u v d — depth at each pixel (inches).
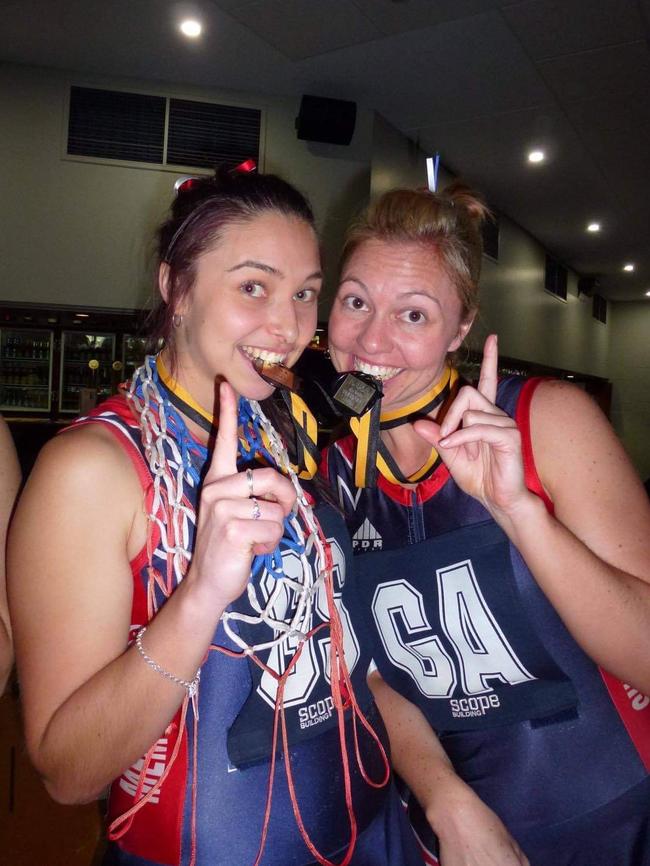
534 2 146.3
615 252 350.6
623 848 40.9
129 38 172.4
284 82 190.2
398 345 43.9
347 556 41.7
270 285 35.1
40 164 192.2
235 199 35.0
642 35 157.8
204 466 35.9
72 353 229.5
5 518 40.6
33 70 190.9
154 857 33.8
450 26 157.2
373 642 46.9
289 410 42.9
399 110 201.8
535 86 184.1
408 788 48.6
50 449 31.1
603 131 211.2
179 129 196.9
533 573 36.0
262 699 34.7
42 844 66.7
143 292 196.2
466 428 34.2
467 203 46.0
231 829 34.0
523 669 41.4
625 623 34.9
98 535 29.8
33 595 28.8
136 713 27.8
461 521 42.9
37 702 28.5
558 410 40.4
